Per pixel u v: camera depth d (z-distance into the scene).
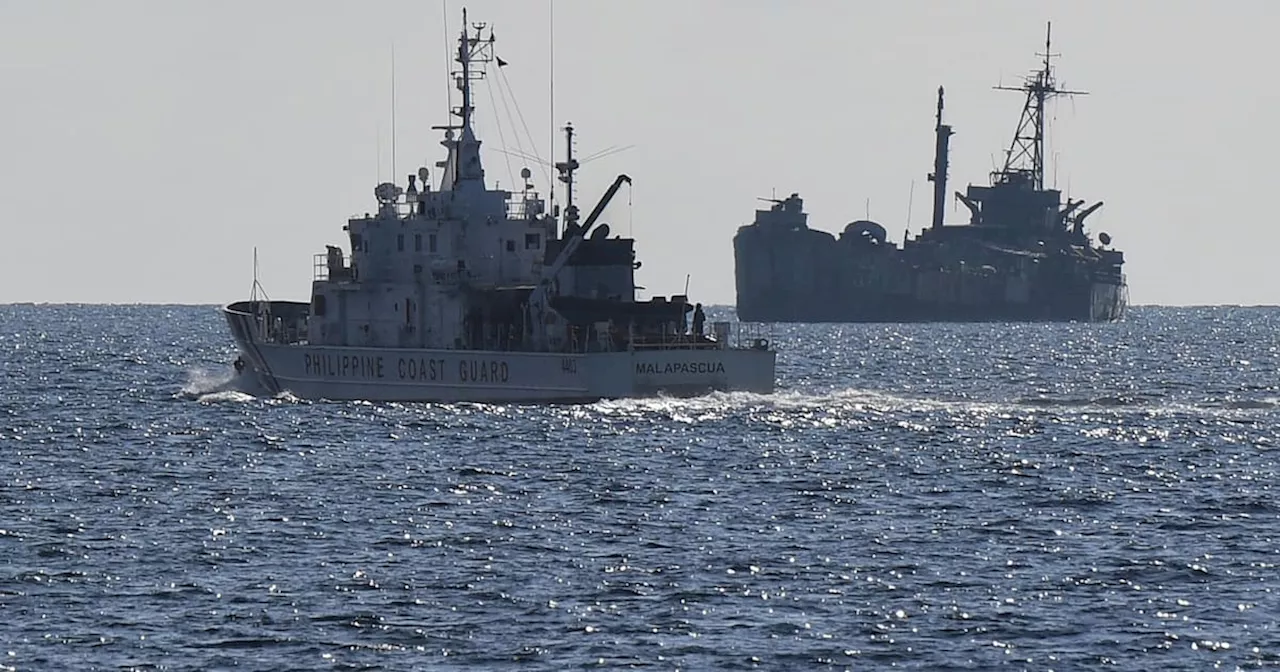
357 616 189.25
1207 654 177.50
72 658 174.50
